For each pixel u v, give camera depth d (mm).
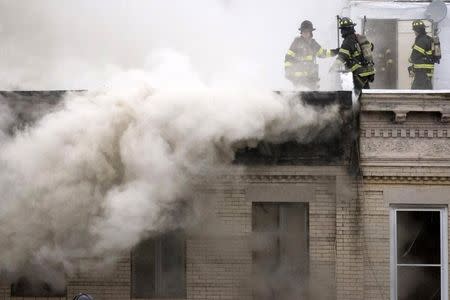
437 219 34781
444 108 33750
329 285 34875
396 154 34312
